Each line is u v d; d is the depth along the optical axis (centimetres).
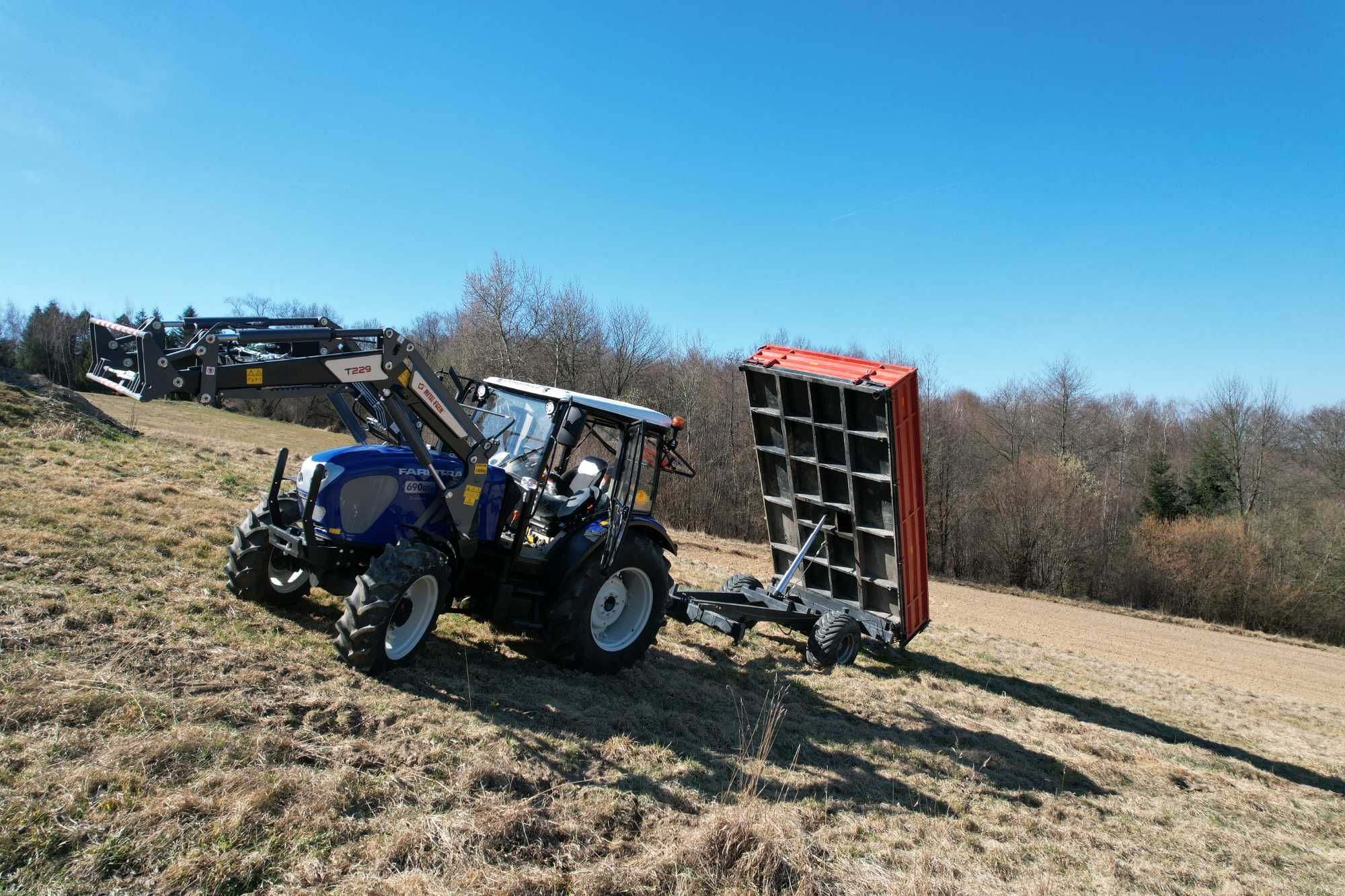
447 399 544
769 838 389
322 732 422
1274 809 682
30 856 280
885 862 424
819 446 902
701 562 1853
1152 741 838
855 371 837
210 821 321
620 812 409
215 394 438
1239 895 480
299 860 311
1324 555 3159
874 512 883
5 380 1375
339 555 534
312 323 531
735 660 802
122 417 2475
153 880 283
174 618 531
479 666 585
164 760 354
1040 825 529
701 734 557
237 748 377
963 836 483
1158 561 3306
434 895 303
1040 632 1952
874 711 726
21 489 780
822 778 531
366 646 493
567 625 597
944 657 1079
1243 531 3344
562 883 334
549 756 456
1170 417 5028
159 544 691
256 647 512
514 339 3381
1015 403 4541
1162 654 1961
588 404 613
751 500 3425
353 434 605
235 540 586
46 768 331
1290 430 4162
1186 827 592
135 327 449
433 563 518
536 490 593
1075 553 3425
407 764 407
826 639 830
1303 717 1283
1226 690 1430
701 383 3625
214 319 490
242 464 1409
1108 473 4316
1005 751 689
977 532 3600
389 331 507
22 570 557
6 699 376
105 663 441
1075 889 442
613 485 619
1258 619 3162
